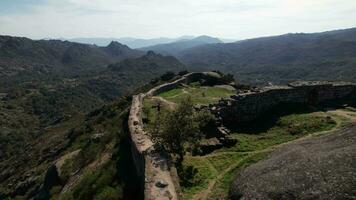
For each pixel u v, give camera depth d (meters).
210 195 16.67
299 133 23.55
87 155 34.00
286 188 13.27
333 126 23.67
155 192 16.22
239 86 47.34
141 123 29.53
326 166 13.55
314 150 15.78
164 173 18.09
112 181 23.20
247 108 27.47
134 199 19.55
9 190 42.94
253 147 22.31
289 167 14.75
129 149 26.97
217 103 29.16
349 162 13.30
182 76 53.47
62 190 29.88
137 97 39.44
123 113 41.94
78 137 47.97
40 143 70.94
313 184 12.84
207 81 49.47
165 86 45.59
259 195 13.69
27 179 42.75
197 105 30.23
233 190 15.60
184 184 18.17
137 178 21.50
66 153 42.78
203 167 19.98
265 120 26.92
